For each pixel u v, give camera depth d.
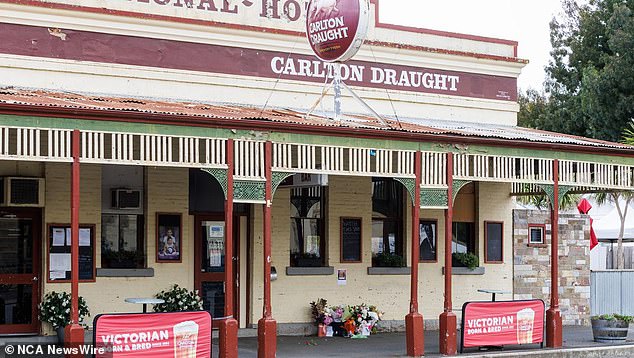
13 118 13.45
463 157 17.58
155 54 18.77
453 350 17.19
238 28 19.56
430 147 17.20
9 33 17.38
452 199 17.41
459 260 22.02
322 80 20.59
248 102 19.69
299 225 20.30
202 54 19.25
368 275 20.83
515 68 23.23
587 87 35.44
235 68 19.61
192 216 19.16
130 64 18.48
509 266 22.70
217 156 15.13
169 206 18.72
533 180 18.50
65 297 17.31
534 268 23.03
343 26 17.55
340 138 16.20
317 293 20.17
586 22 39.38
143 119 14.40
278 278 19.77
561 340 18.56
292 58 20.25
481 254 22.31
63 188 17.69
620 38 34.47
